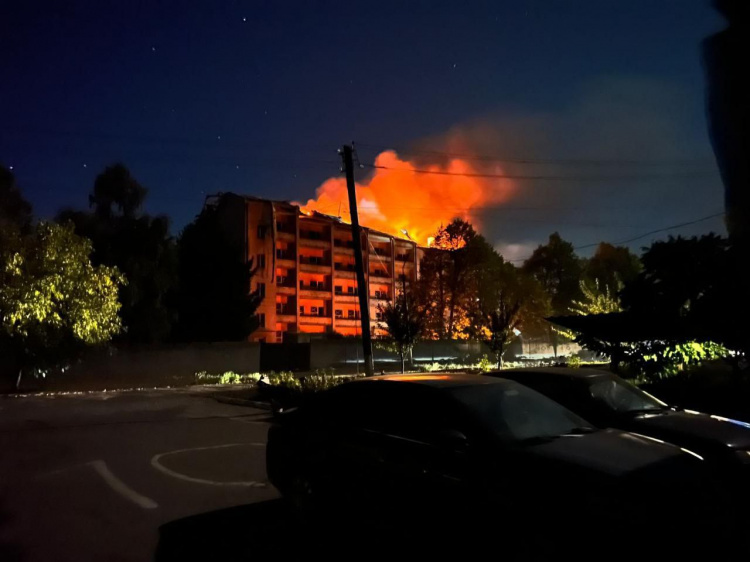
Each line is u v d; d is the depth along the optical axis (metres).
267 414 17.53
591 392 8.08
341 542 6.03
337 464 5.94
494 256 50.53
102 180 35.03
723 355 14.07
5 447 11.79
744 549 4.25
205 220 45.28
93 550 5.91
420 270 50.25
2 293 22.44
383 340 32.22
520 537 4.30
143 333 34.41
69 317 24.48
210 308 42.50
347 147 22.27
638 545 3.90
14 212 28.66
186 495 8.01
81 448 11.64
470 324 44.88
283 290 55.50
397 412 5.67
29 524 6.77
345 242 61.31
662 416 7.56
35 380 26.50
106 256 33.56
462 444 4.84
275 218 54.94
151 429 14.30
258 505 7.48
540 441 4.95
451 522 4.76
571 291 58.59
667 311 14.70
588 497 4.12
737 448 6.42
